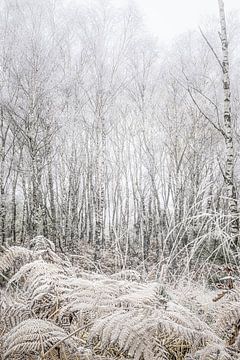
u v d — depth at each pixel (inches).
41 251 94.9
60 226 837.2
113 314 71.5
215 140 783.1
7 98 713.6
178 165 773.9
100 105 792.3
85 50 792.3
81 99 855.1
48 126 728.3
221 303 94.7
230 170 248.4
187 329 71.3
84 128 919.0
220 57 804.0
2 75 720.3
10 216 945.5
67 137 907.4
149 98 900.6
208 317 97.7
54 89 748.6
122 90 843.4
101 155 814.5
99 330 70.6
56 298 81.9
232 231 167.5
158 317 71.4
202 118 765.3
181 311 80.2
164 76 884.0
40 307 85.6
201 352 73.1
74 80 794.2
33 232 741.3
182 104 819.4
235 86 795.4
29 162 793.6
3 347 73.7
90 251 740.7
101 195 729.6
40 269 85.6
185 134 812.0
